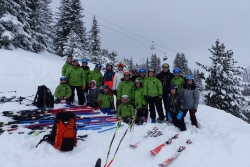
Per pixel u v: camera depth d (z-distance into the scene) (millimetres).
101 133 6207
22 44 23969
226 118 9148
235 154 5145
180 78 8125
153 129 6648
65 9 33250
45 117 7180
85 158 4797
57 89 9281
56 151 4926
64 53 28406
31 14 26906
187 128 7258
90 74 9922
